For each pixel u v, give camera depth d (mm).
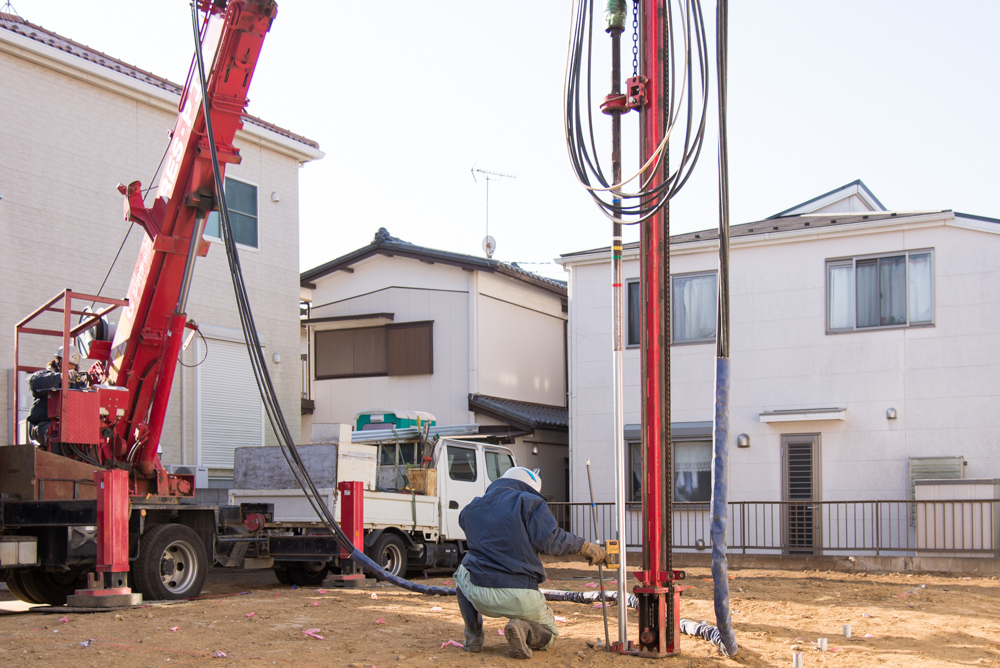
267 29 9438
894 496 16672
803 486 17344
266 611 8930
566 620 8375
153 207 10320
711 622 8609
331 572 12812
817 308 17672
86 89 15328
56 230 14625
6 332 13734
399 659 6375
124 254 15664
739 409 18000
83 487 9914
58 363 10305
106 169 15516
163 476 10852
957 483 15273
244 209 18094
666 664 6242
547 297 24891
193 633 7531
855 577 14227
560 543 6340
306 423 23391
